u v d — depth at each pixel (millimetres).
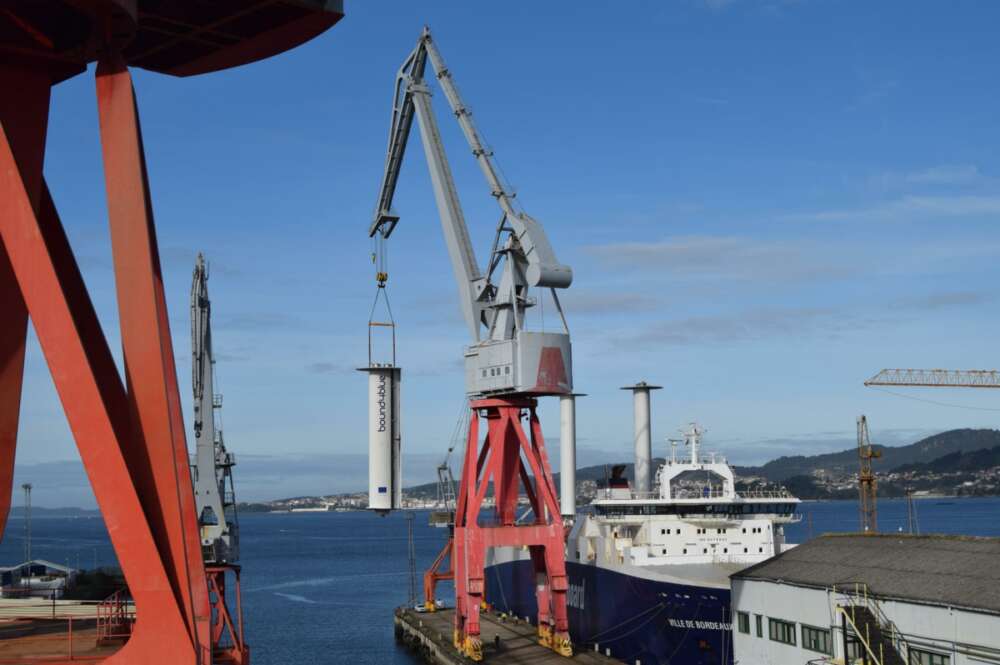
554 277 63406
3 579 110750
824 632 42750
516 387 62969
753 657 48688
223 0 30531
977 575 38438
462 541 66875
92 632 34844
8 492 27766
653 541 65188
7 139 25625
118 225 27047
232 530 53969
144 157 28156
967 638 35688
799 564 48406
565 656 62219
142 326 26875
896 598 39094
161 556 26359
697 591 54750
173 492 26594
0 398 27734
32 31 28078
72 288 29516
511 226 65750
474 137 67875
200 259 55719
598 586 67250
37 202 28266
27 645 31844
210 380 54812
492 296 69000
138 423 26828
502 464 65312
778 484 74750
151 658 25469
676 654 56781
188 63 34969
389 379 69812
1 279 27750
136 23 28078
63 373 25203
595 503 67125
